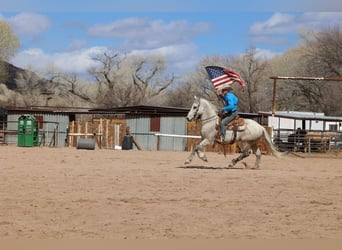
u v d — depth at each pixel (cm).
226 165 2248
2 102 9438
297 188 1478
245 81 7581
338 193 1406
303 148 3981
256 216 1087
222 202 1229
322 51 6756
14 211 1091
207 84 8406
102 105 9256
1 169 1830
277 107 7450
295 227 1002
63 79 10288
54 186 1420
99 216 1059
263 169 2067
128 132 4191
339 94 6656
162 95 9681
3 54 8738
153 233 938
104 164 2150
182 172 1809
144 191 1362
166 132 4372
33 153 2897
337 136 4128
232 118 1938
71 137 4391
